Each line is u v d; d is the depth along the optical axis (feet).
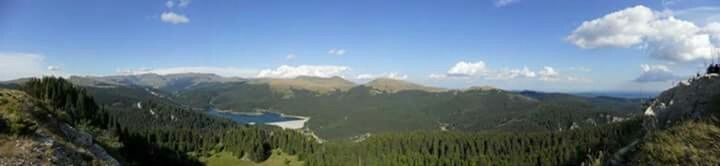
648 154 78.02
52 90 335.88
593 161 157.99
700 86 124.16
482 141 623.36
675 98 135.64
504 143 616.80
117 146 225.35
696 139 70.59
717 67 127.13
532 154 530.68
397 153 587.27
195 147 582.35
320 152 578.66
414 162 543.80
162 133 570.05
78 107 335.67
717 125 69.82
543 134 626.64
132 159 233.14
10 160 106.42
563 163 414.62
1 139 112.37
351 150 614.34
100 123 312.29
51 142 123.44
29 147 114.73
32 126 123.13
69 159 122.52
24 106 141.49
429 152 612.29
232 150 583.58
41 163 111.65
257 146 579.07
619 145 149.18
